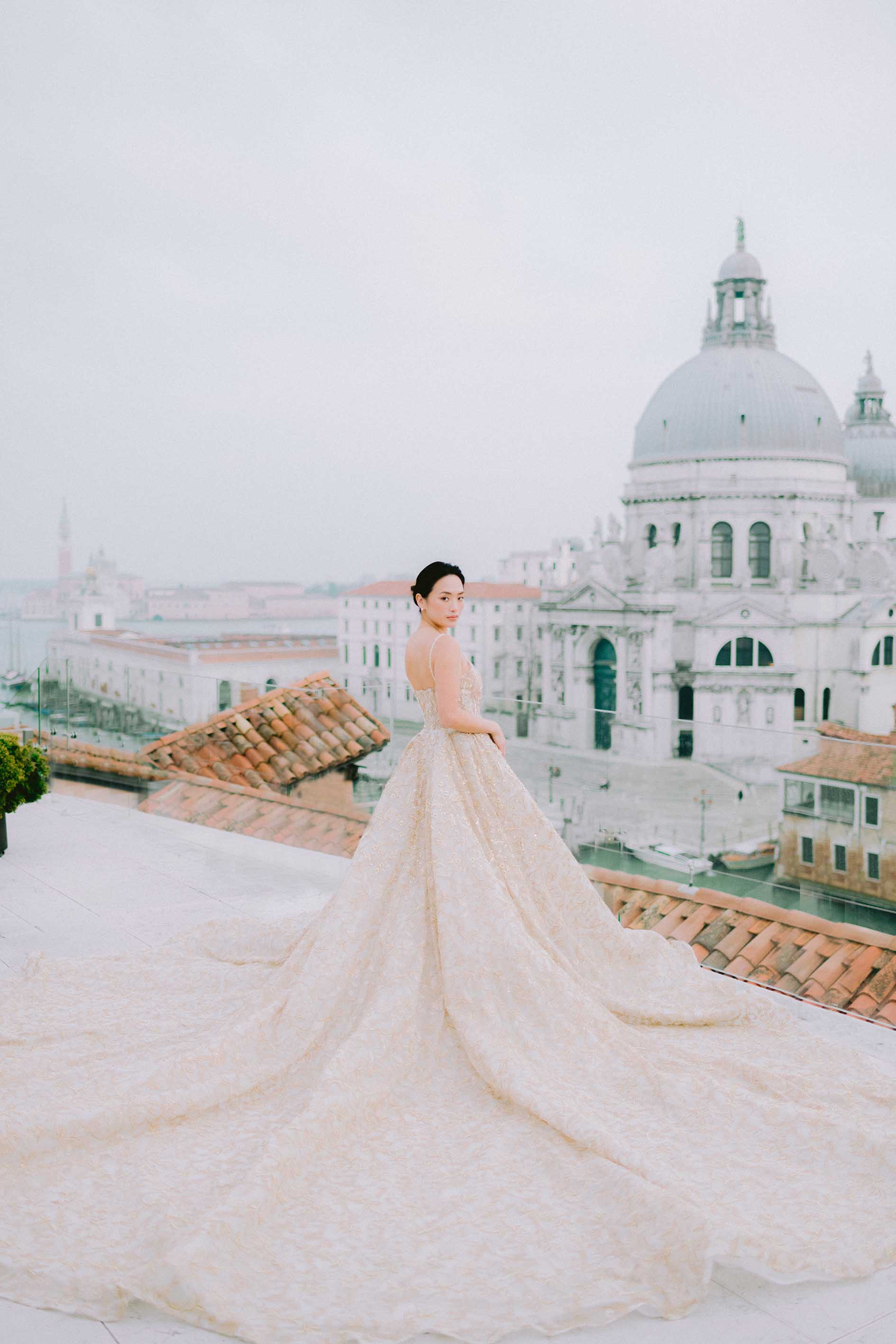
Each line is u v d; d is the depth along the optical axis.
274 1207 2.43
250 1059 3.11
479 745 3.67
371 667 94.19
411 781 3.64
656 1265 2.26
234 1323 2.08
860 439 91.56
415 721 6.72
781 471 74.81
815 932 5.27
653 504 77.25
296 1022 3.20
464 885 3.33
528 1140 2.77
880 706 76.12
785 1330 2.14
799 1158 2.68
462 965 3.24
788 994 4.70
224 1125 2.84
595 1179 2.55
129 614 101.62
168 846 7.13
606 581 75.81
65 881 6.16
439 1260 2.29
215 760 7.83
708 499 74.94
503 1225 2.41
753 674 73.38
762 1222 2.39
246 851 6.98
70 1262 2.25
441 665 3.54
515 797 3.68
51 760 9.25
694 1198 2.41
